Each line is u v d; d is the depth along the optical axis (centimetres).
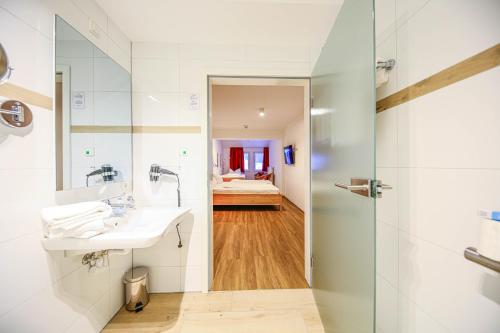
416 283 87
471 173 65
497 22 58
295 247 272
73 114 116
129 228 131
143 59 174
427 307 82
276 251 259
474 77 64
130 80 172
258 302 165
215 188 497
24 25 89
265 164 934
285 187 637
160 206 178
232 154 958
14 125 84
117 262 154
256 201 480
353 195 99
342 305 111
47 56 100
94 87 133
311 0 132
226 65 176
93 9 131
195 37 169
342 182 110
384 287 109
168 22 152
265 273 207
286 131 609
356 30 94
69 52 113
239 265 223
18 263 86
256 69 177
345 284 108
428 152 81
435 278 78
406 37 92
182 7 137
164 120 177
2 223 81
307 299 169
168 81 176
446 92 73
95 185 134
